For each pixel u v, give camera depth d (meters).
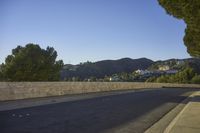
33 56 62.38
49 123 15.34
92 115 19.61
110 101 31.41
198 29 18.66
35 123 15.09
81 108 23.45
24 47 62.97
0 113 18.23
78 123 15.91
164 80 121.06
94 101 30.62
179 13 17.61
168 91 58.69
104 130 14.42
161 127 16.50
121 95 42.38
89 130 14.10
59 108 22.67
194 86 93.56
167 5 17.59
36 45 63.59
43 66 63.25
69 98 32.69
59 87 36.41
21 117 16.94
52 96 33.75
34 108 21.83
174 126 15.93
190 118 19.14
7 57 62.56
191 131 14.56
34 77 61.22
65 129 13.89
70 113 19.98
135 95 43.34
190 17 17.02
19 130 13.05
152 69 180.62
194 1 15.50
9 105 22.72
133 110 24.12
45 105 24.38
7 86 26.84
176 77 119.56
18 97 28.16
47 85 33.56
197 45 29.88
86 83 44.75
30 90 30.17
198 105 28.45
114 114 20.86
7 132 12.49
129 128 15.60
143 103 30.98
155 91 57.44
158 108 26.83
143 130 15.30
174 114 22.88
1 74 60.06
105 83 52.78
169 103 32.25
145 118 19.95
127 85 64.75
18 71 59.75
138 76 138.88
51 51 65.62
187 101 35.28
